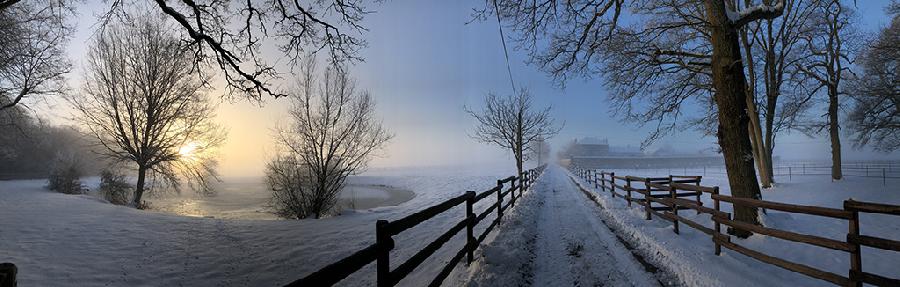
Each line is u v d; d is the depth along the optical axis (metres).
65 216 12.48
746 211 7.67
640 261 6.02
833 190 18.09
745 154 7.79
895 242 3.41
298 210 17.98
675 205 7.98
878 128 23.48
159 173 24.14
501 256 5.78
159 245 8.91
